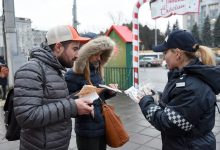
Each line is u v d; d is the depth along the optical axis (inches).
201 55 81.0
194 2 262.2
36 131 76.8
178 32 81.3
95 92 86.7
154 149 166.1
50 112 72.5
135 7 288.5
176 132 76.9
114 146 108.9
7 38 339.6
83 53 104.9
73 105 75.9
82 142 108.6
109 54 116.2
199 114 74.4
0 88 342.6
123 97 337.1
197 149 77.2
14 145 179.5
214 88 76.9
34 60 76.1
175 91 77.5
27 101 71.2
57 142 78.9
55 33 80.8
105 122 107.4
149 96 86.5
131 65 385.1
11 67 339.6
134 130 203.5
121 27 407.5
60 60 82.7
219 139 182.9
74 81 107.5
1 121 229.9
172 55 82.1
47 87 75.6
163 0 283.9
